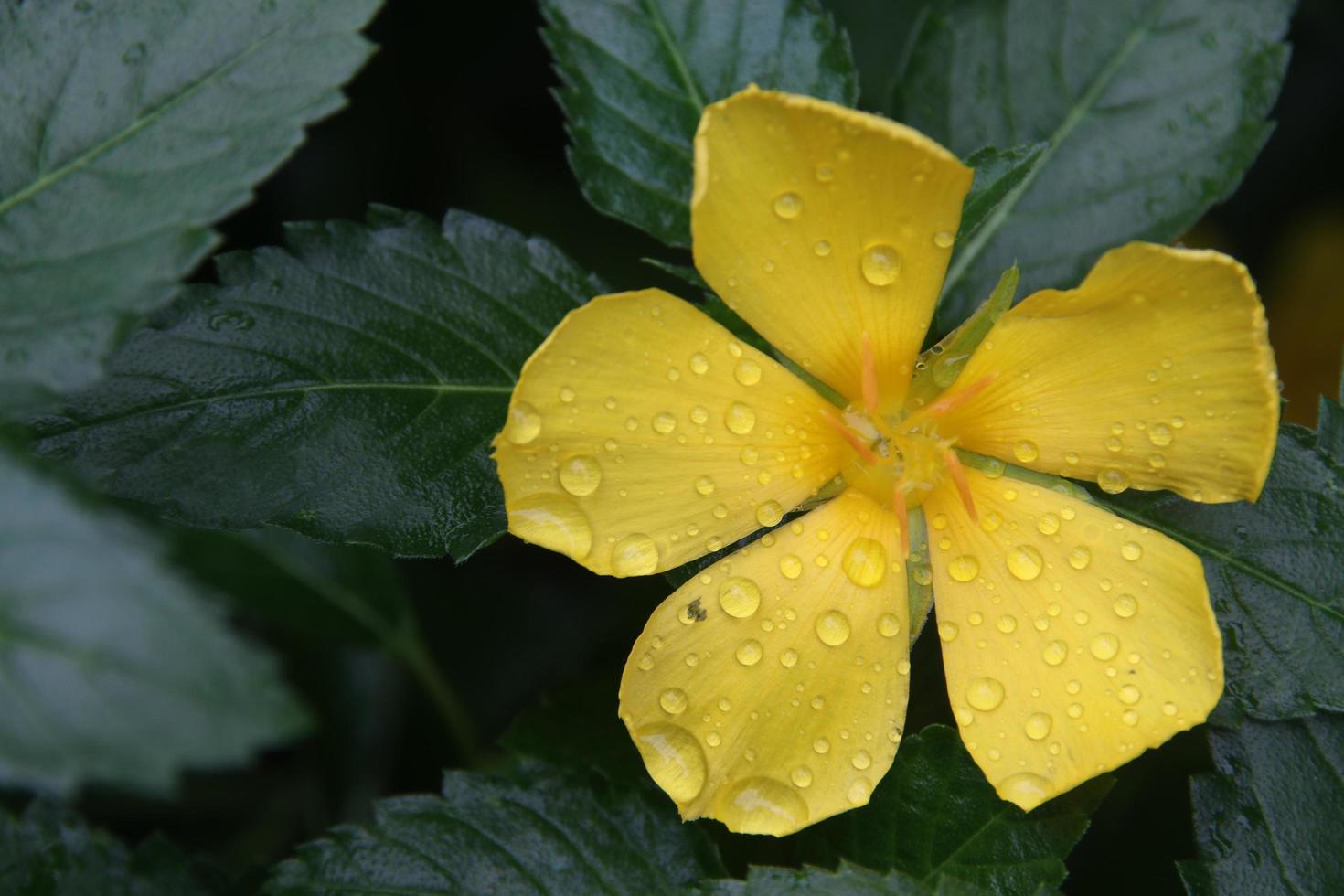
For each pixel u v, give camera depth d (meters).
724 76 0.26
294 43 0.23
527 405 0.23
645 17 0.26
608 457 0.24
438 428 0.25
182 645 0.21
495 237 0.26
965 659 0.24
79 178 0.23
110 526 0.21
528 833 0.25
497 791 0.25
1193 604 0.24
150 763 0.21
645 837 0.25
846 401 0.25
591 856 0.25
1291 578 0.25
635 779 0.25
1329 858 0.24
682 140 0.26
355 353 0.25
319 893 0.24
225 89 0.23
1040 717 0.24
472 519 0.24
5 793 0.25
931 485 0.24
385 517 0.24
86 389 0.24
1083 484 0.25
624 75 0.26
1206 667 0.23
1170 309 0.23
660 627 0.24
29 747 0.21
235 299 0.25
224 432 0.24
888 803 0.24
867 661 0.24
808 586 0.24
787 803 0.24
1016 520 0.24
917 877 0.24
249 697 0.21
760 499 0.24
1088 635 0.24
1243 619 0.25
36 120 0.23
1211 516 0.25
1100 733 0.24
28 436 0.23
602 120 0.26
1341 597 0.25
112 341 0.23
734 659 0.24
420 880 0.24
